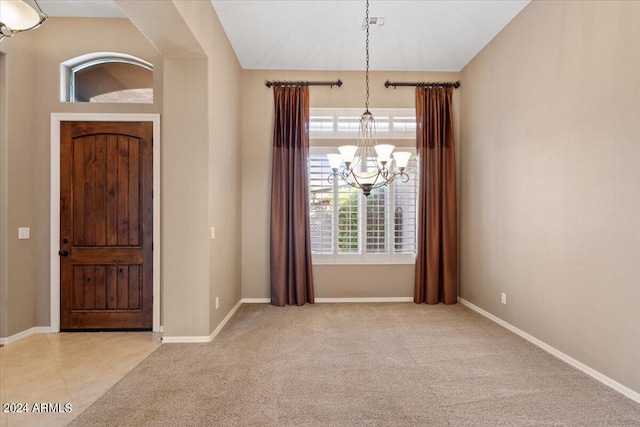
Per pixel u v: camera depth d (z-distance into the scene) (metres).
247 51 3.98
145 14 2.34
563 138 2.71
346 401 2.12
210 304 3.11
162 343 3.06
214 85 3.20
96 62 3.56
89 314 3.41
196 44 2.79
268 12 3.21
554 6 2.79
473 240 4.15
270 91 4.46
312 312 3.99
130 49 3.42
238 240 4.25
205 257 3.07
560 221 2.73
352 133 4.46
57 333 3.36
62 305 3.40
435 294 4.34
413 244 4.48
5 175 3.13
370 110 4.48
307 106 4.39
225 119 3.61
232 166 3.92
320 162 4.44
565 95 2.68
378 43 3.80
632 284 2.14
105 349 2.94
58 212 3.38
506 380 2.39
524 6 3.14
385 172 2.55
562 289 2.71
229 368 2.57
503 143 3.53
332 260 4.44
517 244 3.30
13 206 3.19
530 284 3.11
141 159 3.41
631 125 2.14
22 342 3.12
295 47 3.88
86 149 3.40
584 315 2.50
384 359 2.73
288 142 4.37
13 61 3.17
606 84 2.31
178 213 3.05
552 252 2.83
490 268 3.77
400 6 3.12
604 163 2.33
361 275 4.48
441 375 2.46
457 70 4.51
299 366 2.60
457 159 4.55
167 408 2.05
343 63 4.29
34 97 3.36
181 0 2.36
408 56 4.11
